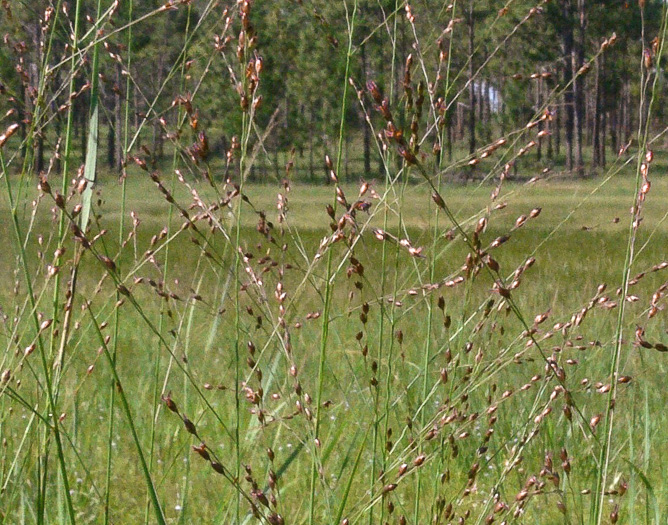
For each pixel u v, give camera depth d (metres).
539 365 4.48
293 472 3.53
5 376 2.01
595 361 4.38
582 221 17.58
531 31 41.41
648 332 5.79
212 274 7.59
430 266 2.21
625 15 46.00
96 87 2.16
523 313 6.70
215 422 3.97
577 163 47.97
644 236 15.85
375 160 46.59
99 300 6.35
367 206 1.95
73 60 2.14
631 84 54.72
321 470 2.04
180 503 3.25
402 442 3.03
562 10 43.81
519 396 4.16
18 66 2.25
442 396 3.83
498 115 32.50
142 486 3.45
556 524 3.18
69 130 2.14
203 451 1.77
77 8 2.14
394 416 3.39
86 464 3.58
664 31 2.07
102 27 2.13
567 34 44.03
